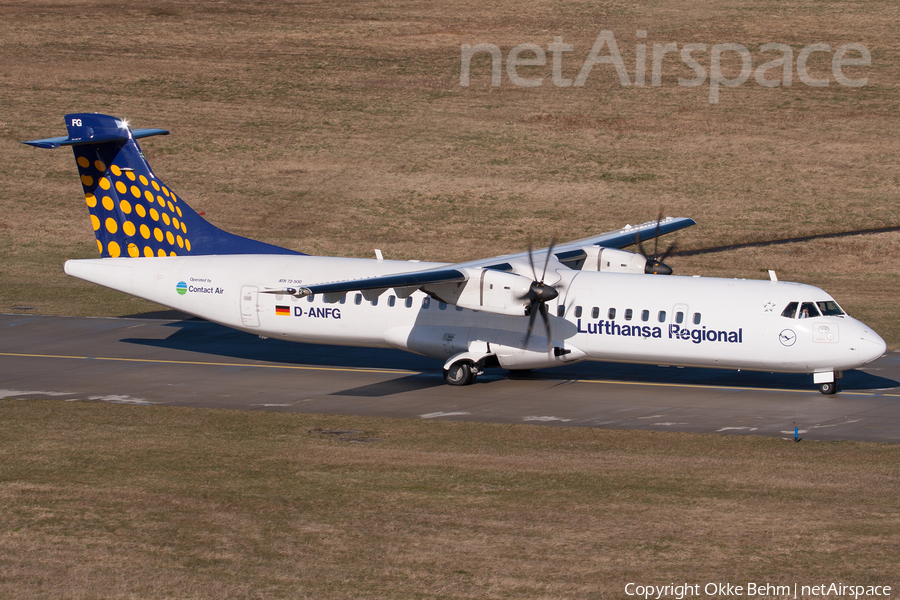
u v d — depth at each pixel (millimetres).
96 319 146500
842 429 87500
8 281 175000
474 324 107500
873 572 54812
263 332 116062
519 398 100688
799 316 98062
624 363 118250
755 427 88562
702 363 102250
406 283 96750
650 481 72125
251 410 96375
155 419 92562
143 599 52469
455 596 52312
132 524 63188
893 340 130625
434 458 78812
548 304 105875
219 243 120812
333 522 63344
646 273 116438
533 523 62875
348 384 107688
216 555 58062
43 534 61531
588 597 52094
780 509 65312
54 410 95875
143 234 120750
